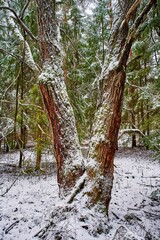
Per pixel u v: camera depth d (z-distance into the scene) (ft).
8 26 18.17
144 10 12.32
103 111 13.87
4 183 26.63
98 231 11.38
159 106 19.81
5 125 26.35
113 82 13.66
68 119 14.03
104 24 26.66
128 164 38.83
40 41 15.11
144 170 33.24
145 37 18.01
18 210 16.20
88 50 29.09
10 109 25.54
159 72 18.45
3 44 20.81
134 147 58.39
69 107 14.32
